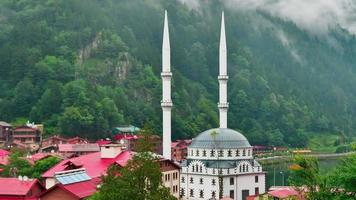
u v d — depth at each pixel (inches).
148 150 4072.3
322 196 3750.0
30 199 5767.7
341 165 3757.4
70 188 5698.8
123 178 3993.6
